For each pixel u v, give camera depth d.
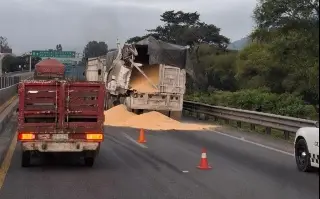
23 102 10.80
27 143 10.75
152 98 24.59
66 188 8.94
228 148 14.96
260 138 17.83
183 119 26.36
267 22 27.47
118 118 23.77
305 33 22.56
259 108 27.89
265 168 11.38
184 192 8.67
